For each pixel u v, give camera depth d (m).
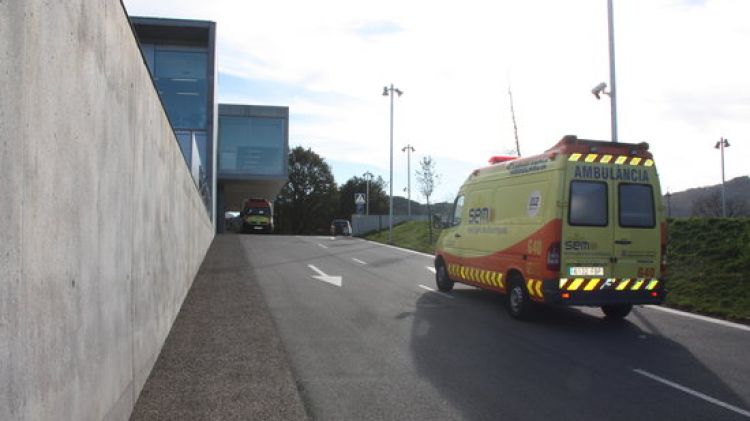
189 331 7.96
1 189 2.23
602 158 9.15
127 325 4.73
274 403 5.18
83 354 3.39
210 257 18.88
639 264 9.18
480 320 9.50
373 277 15.00
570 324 9.31
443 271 12.84
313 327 8.51
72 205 3.16
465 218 11.97
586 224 8.96
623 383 6.06
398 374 6.23
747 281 11.34
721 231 14.19
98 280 3.76
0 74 2.22
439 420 4.89
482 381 6.04
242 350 7.00
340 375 6.13
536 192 9.43
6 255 2.28
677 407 5.34
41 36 2.67
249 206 43.28
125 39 4.61
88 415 3.49
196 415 4.82
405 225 38.38
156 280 6.49
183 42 27.23
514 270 9.85
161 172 7.01
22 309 2.45
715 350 7.59
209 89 26.69
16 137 2.38
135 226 5.13
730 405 5.42
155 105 6.44
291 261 18.53
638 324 9.39
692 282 12.20
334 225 44.62
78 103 3.27
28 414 2.51
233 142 37.12
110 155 4.10
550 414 5.09
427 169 32.66
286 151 37.59
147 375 5.77
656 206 9.36
